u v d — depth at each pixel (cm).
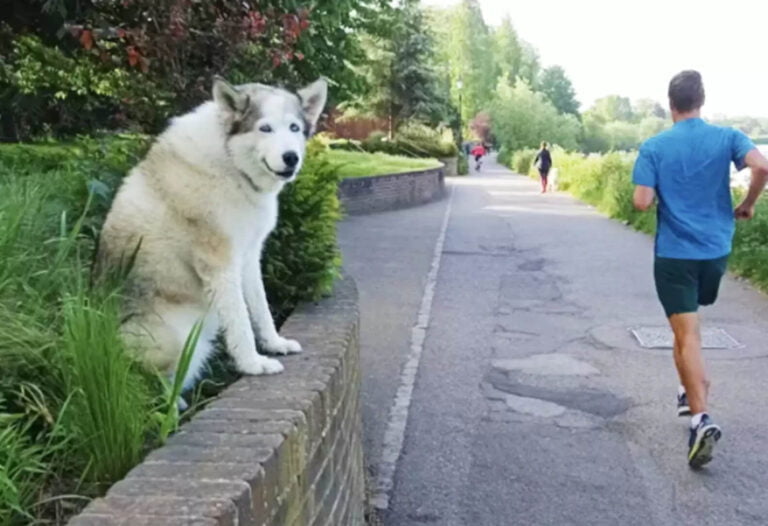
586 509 350
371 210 1781
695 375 389
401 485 374
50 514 190
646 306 752
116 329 228
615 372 541
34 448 197
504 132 6450
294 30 547
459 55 7125
